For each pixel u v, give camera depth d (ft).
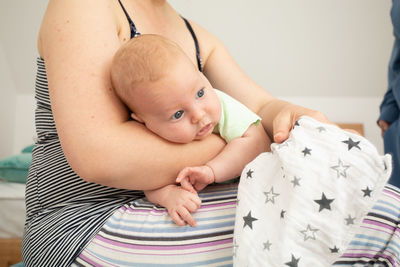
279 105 3.18
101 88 2.36
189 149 2.52
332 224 1.86
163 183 2.44
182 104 2.40
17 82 10.69
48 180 2.72
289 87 11.26
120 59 2.42
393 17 5.74
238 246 1.97
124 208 2.46
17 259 6.16
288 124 2.61
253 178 2.17
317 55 10.64
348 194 1.89
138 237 2.20
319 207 1.90
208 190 2.52
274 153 2.20
